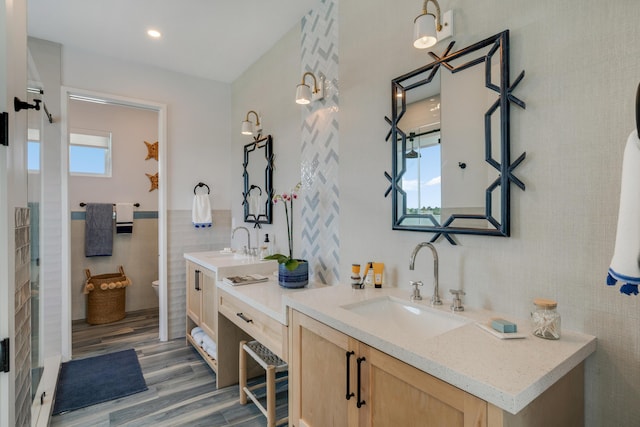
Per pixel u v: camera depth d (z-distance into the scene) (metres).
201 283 2.85
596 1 1.10
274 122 2.87
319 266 2.34
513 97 1.30
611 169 1.07
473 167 1.43
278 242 2.81
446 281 1.56
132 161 4.23
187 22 2.54
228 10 2.39
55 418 2.04
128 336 3.39
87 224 3.86
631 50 1.03
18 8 1.12
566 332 1.15
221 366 2.39
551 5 1.20
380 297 1.62
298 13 2.45
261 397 2.27
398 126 1.75
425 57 1.64
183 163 3.43
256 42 2.84
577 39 1.14
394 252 1.80
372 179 1.92
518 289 1.30
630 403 1.03
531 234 1.26
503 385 0.81
